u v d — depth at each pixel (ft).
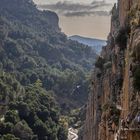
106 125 241.14
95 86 387.14
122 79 239.71
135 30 167.94
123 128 138.51
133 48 154.81
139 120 127.95
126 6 248.32
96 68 383.45
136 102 147.54
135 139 124.06
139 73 147.02
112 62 288.51
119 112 213.66
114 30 332.80
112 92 260.01
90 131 424.87
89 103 453.99
